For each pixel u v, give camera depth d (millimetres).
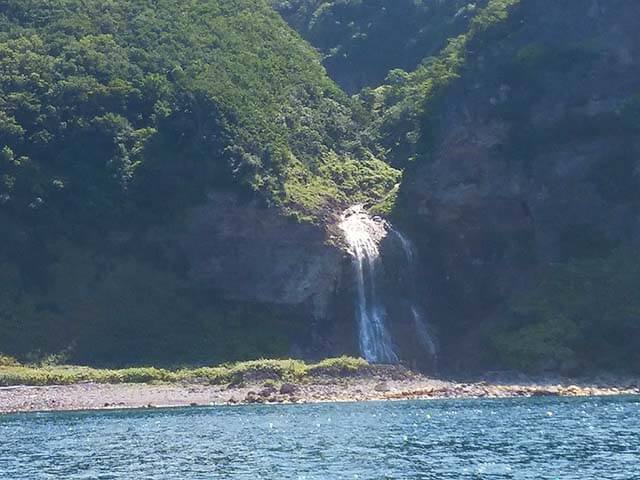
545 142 115938
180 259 110000
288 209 110875
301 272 109062
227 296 109250
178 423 68938
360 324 108438
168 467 49094
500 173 115312
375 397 87562
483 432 59312
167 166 111875
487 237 114188
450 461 48562
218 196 110750
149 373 95188
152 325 105625
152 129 114312
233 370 95250
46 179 109562
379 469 46562
